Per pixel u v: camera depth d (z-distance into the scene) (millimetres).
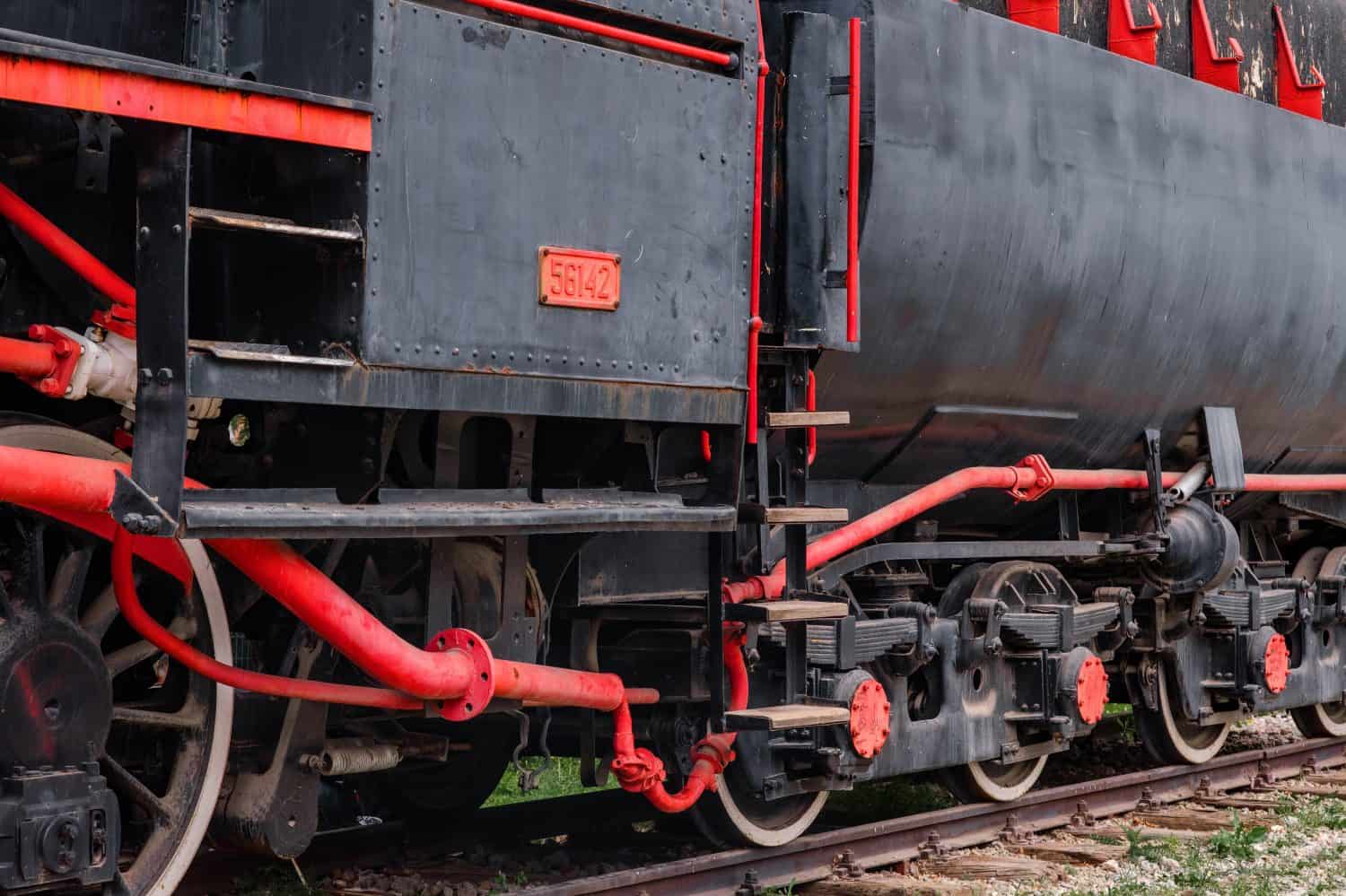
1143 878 7953
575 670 6805
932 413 8148
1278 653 10727
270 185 5320
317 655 5895
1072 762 11242
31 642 4984
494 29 5273
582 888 6379
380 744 6328
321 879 7035
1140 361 9266
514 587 6184
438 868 7207
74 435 5207
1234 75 10070
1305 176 10531
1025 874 7816
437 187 5090
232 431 5543
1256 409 10516
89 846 5008
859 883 7449
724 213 6148
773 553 7191
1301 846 8859
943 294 7773
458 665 5508
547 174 5434
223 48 5449
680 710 7184
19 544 5012
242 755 5832
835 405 7637
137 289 4574
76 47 4746
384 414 5258
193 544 5441
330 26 5051
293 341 5148
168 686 5672
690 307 5992
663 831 8281
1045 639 8742
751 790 7176
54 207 5316
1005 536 10016
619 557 6746
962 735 8383
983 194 7840
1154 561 9852
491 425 6074
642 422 6145
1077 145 8508
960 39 7750
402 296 4988
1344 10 11969
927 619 8031
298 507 4918
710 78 6086
